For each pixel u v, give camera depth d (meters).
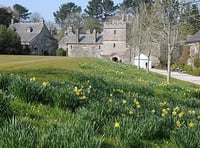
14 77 7.81
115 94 9.63
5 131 4.15
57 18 150.62
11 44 82.81
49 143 4.02
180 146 4.90
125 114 6.12
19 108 6.13
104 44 101.75
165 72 61.97
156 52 80.31
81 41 110.38
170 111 7.55
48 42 107.56
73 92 7.00
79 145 3.96
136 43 54.06
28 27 104.56
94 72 21.80
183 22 24.73
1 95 5.51
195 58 69.25
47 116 6.02
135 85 13.38
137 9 52.44
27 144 3.93
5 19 104.75
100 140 4.20
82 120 5.50
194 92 14.87
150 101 8.97
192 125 5.65
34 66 24.23
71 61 36.22
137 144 4.94
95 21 140.75
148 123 5.47
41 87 6.84
